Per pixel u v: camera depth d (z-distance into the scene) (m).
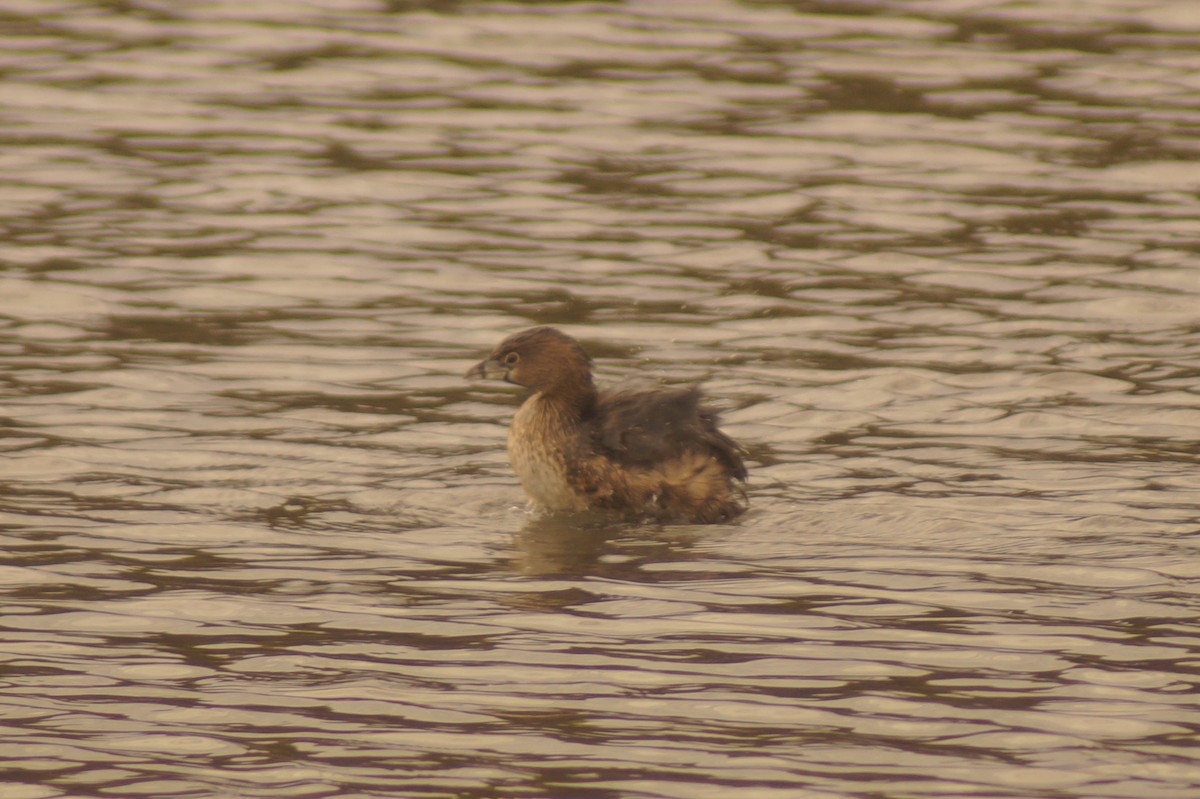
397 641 13.56
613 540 16.41
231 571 15.19
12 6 42.34
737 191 29.86
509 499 17.69
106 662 13.09
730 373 21.62
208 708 12.25
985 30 40.66
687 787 11.04
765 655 13.25
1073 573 15.12
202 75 37.09
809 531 16.58
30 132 32.94
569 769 11.30
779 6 42.88
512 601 14.52
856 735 11.83
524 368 17.44
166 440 18.97
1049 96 35.69
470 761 11.42
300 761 11.43
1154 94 35.81
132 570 15.16
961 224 28.16
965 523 16.59
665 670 12.96
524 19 41.47
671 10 42.44
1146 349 22.45
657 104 35.03
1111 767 11.31
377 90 36.12
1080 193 29.78
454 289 25.05
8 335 22.69
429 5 42.72
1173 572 15.12
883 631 13.75
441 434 19.55
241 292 24.77
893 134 33.09
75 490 17.33
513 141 32.72
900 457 18.72
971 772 11.25
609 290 25.02
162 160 31.44
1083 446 18.97
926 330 23.28
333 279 25.39
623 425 17.31
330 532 16.41
